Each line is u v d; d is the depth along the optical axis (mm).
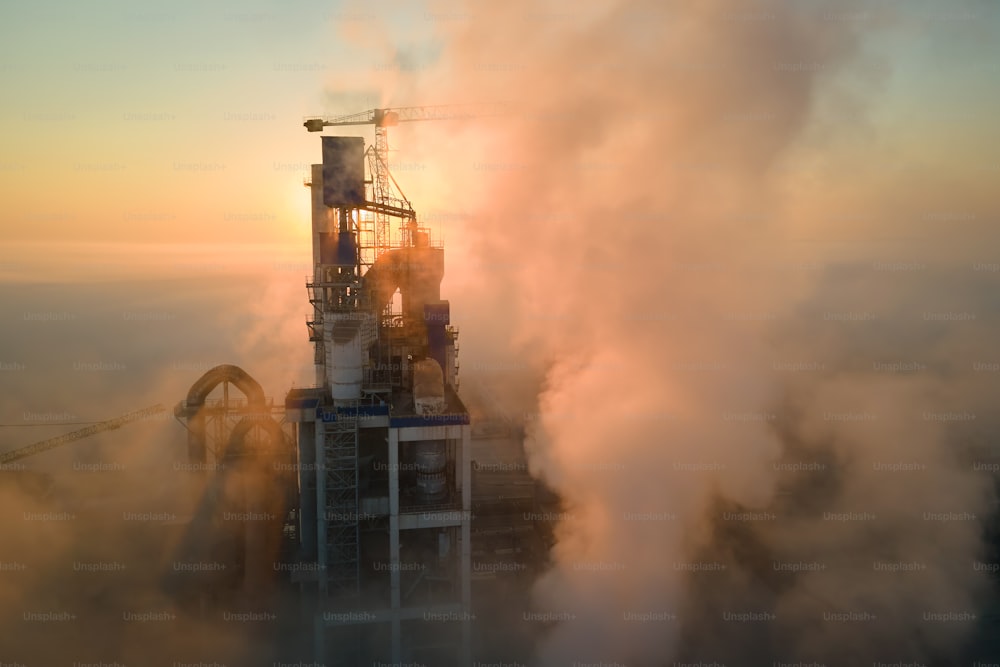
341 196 74875
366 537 73812
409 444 76938
